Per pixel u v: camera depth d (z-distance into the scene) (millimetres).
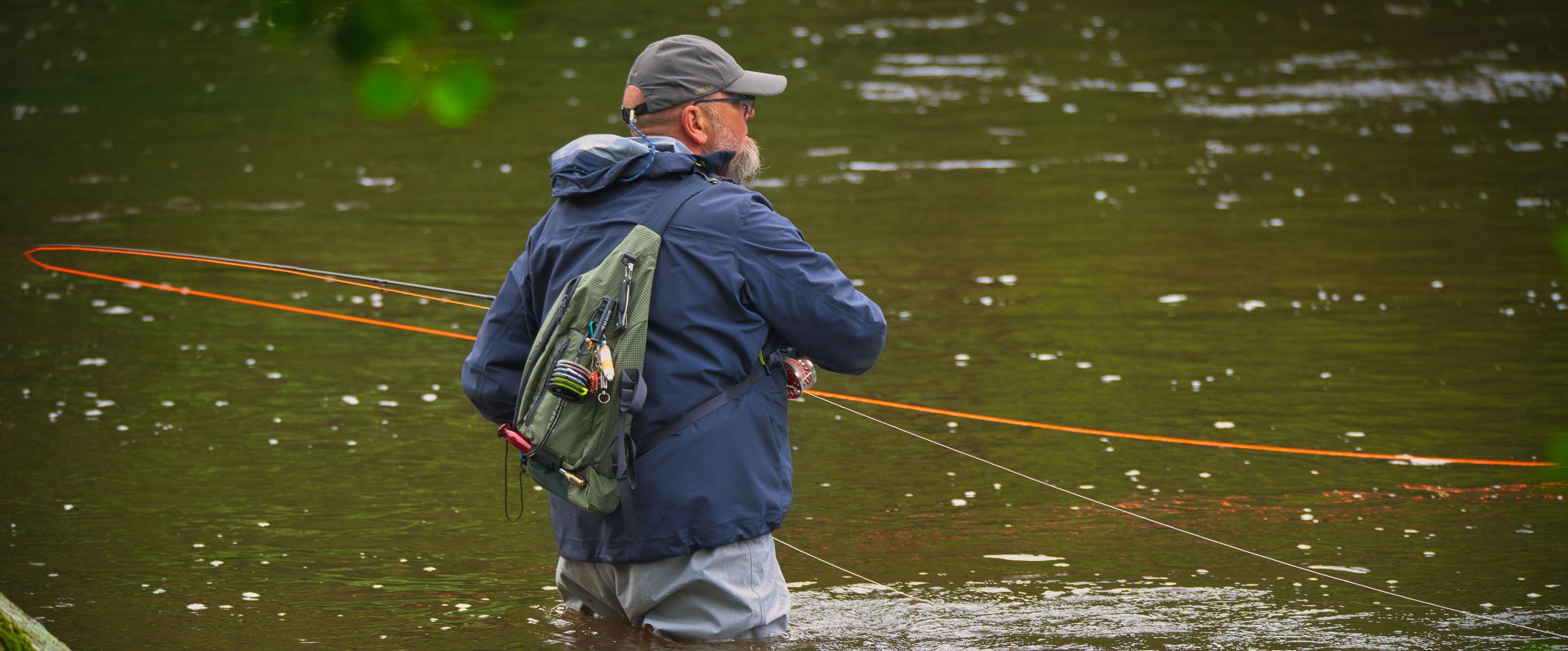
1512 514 17391
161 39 75062
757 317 12055
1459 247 33781
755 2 88250
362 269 32906
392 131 53281
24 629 11719
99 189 42875
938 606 14469
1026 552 16312
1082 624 13906
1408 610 14273
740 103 12867
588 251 12078
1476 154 45594
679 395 11828
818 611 14305
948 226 37062
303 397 23375
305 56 70312
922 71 65250
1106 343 26625
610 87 61562
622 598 12602
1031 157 46469
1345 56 68375
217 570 15719
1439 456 19828
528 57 69062
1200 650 13211
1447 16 80750
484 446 20781
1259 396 23047
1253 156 46219
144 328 27969
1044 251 34312
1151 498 18328
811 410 22750
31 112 56906
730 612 12281
